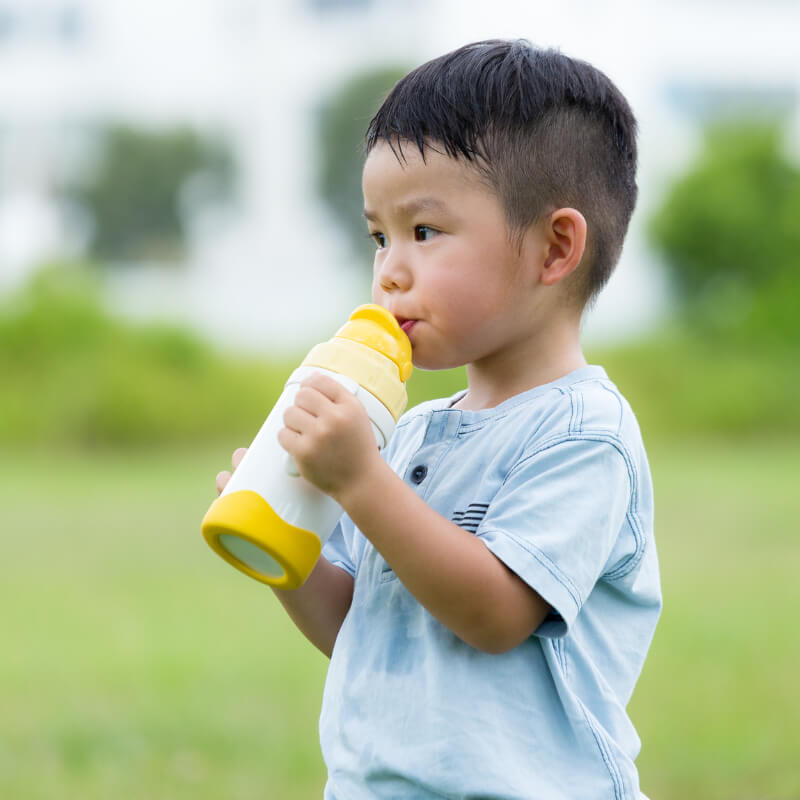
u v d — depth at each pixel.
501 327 2.67
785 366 26.03
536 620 2.42
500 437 2.64
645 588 2.73
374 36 43.91
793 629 8.75
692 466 19.69
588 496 2.48
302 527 2.45
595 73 2.87
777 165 29.20
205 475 19.67
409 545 2.35
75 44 48.28
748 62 39.94
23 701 7.00
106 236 47.88
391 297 2.67
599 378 2.71
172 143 47.16
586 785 2.47
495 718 2.47
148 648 8.41
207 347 25.77
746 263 28.52
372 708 2.59
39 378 24.41
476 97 2.64
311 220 44.78
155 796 5.44
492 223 2.61
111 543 13.05
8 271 29.97
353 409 2.37
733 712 6.60
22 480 19.02
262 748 6.09
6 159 48.19
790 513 14.44
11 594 10.35
